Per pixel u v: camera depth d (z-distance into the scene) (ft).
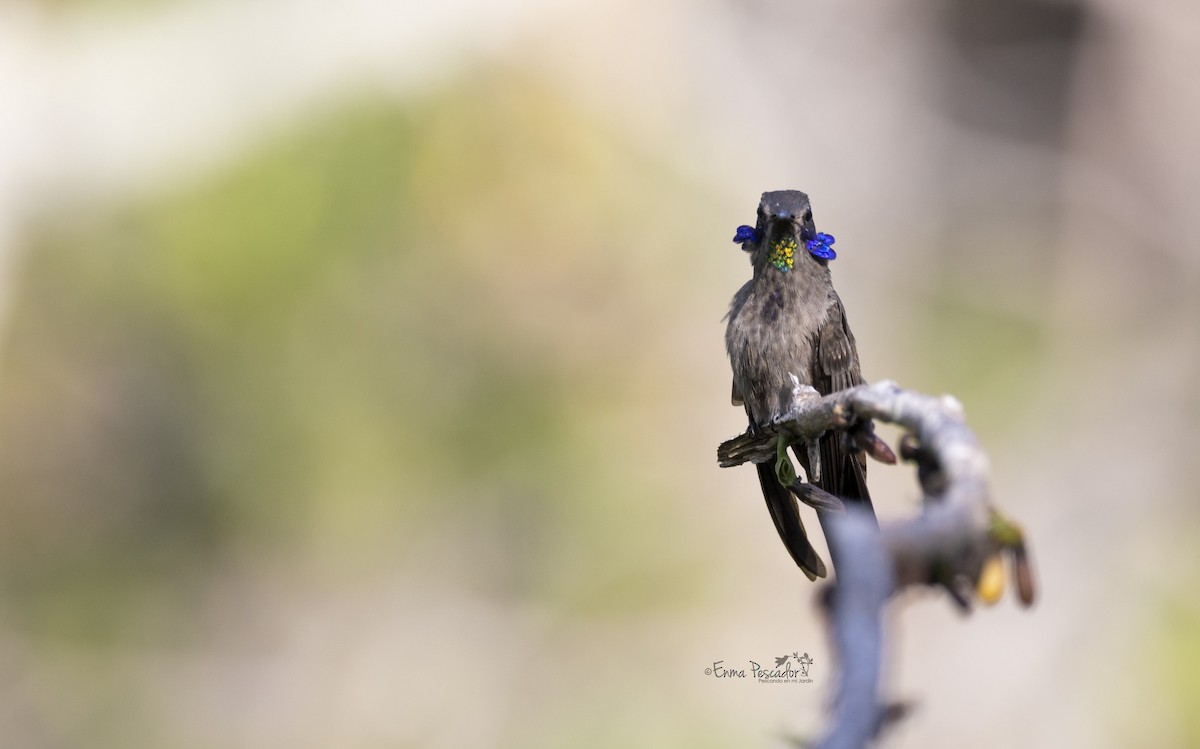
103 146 48.60
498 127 52.65
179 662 46.65
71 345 48.55
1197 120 59.41
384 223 49.73
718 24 56.85
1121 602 44.55
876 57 58.54
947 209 59.06
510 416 50.42
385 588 47.85
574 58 54.24
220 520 48.44
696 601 47.85
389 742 45.03
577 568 48.91
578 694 45.98
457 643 47.14
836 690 6.97
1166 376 54.80
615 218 53.67
